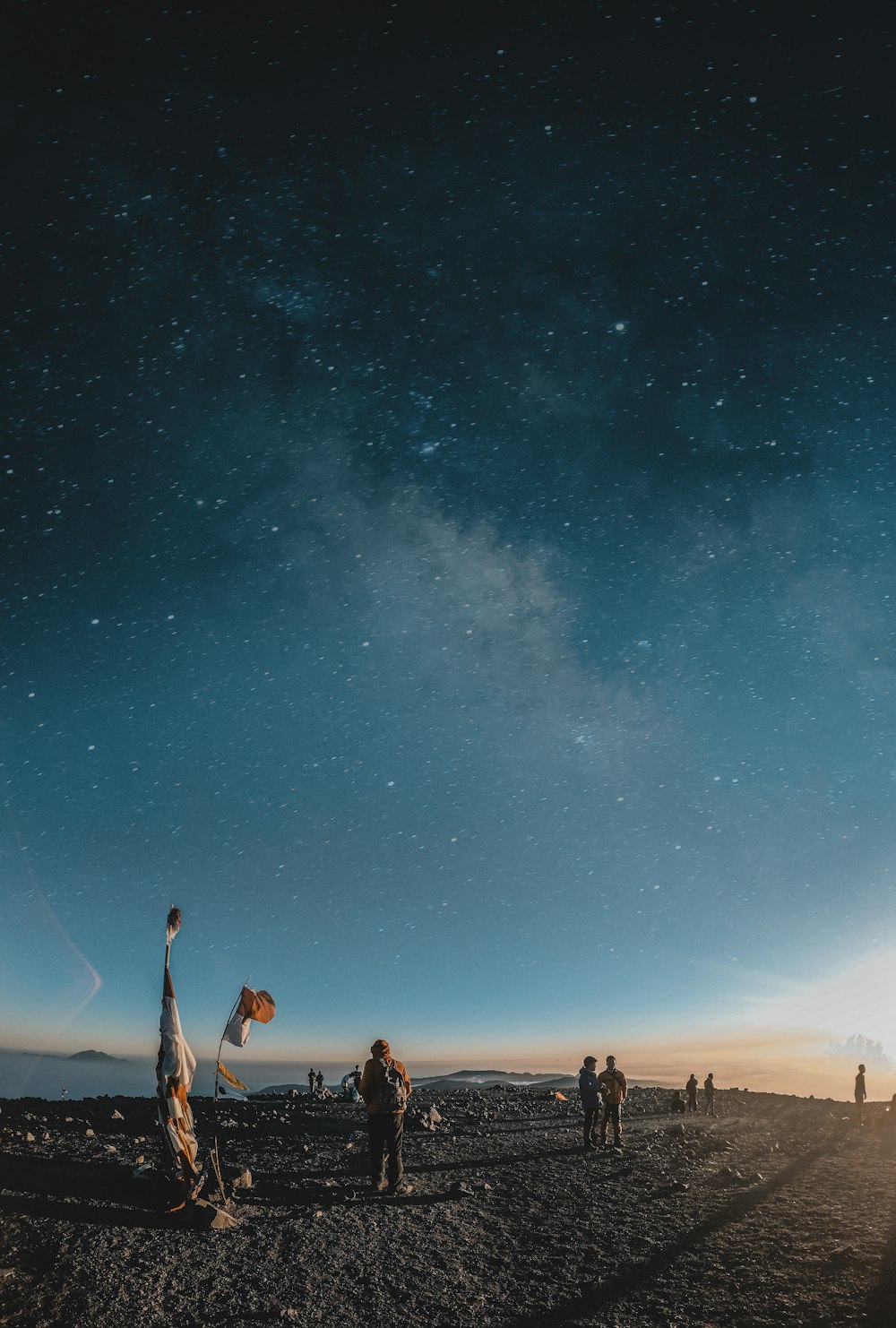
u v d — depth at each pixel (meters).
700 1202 9.84
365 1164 11.25
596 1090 14.38
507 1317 5.91
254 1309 5.75
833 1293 6.39
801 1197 10.16
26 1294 5.73
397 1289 6.34
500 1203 9.58
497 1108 21.97
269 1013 9.45
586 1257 7.41
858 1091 20.47
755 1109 24.70
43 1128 13.35
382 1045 10.11
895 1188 10.83
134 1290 5.91
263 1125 15.68
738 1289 6.55
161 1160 10.48
